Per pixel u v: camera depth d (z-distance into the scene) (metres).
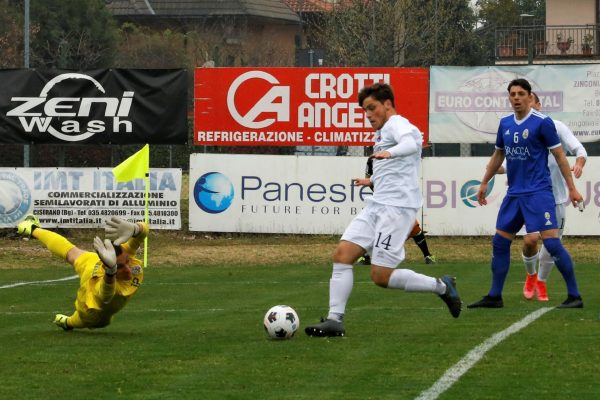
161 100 45.34
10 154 56.22
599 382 16.17
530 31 84.00
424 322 22.75
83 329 22.28
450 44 88.12
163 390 15.77
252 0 118.25
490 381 16.27
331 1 110.62
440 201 44.38
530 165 24.53
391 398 15.12
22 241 45.25
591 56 80.44
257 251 42.38
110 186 45.16
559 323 22.16
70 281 34.00
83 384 16.25
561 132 26.38
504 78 44.62
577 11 92.06
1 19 85.25
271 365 17.62
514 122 24.66
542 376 16.62
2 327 23.16
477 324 22.20
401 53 83.19
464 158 44.12
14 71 45.56
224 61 95.25
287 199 44.94
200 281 33.97
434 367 17.34
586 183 43.84
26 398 15.33
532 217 24.55
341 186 44.69
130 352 19.11
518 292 29.17
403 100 44.84
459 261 39.88
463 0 93.12
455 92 44.69
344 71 45.03
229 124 45.62
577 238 44.62
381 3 80.62
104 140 45.56
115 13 114.62
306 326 22.42
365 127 45.16
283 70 45.28
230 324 23.12
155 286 32.34
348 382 16.22
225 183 45.12
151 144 45.53
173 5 116.06
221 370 17.25
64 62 47.59
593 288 30.08
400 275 20.16
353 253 20.44
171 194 45.03
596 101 44.38
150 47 93.06
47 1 88.31
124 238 20.20
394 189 20.00
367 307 25.91
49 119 45.56
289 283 33.19
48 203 45.19
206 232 45.78
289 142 45.47
